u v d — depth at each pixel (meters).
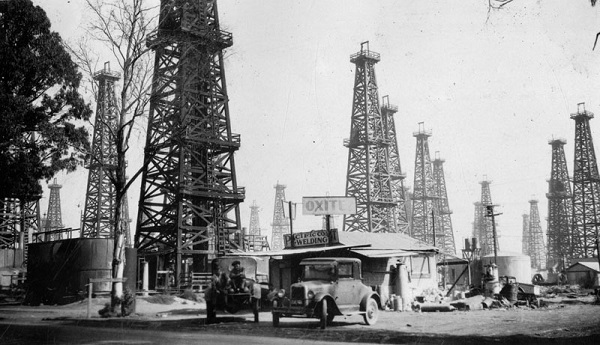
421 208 122.69
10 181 37.62
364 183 86.56
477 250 62.53
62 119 39.88
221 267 28.42
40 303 37.16
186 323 20.36
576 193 93.56
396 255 32.16
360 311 19.20
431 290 36.94
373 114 88.69
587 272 75.25
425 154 123.88
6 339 15.61
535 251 160.00
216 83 53.69
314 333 16.30
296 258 33.28
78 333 17.11
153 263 49.94
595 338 14.27
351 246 31.22
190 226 49.53
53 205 123.12
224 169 54.00
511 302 33.41
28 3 37.78
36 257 38.25
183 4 45.00
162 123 45.59
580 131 90.94
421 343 13.78
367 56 89.00
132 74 25.97
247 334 16.47
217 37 45.78
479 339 14.25
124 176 25.72
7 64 36.59
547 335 15.24
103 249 35.88
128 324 20.33
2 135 36.44
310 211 37.66
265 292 22.78
